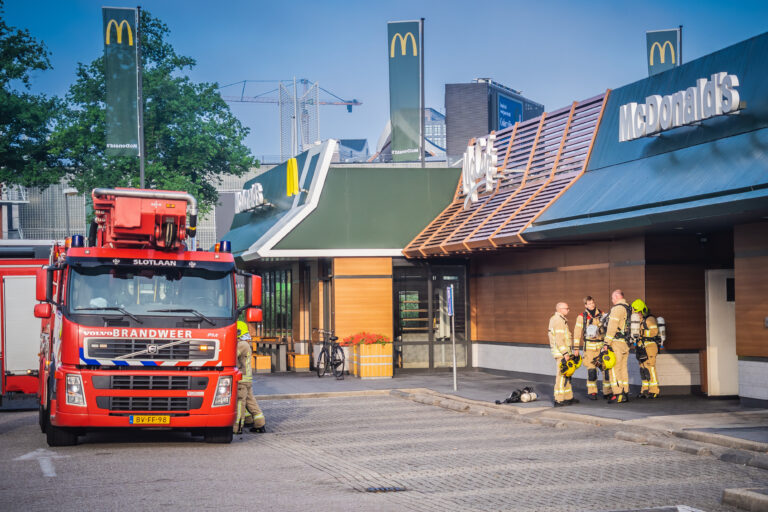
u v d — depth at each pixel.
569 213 19.34
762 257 16.03
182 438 14.90
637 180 18.03
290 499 9.23
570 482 10.12
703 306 19.22
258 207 33.09
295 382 25.42
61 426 13.01
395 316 27.33
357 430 15.61
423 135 30.17
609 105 21.09
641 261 19.02
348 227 26.86
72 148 46.72
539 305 23.33
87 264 13.28
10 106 43.56
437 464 11.64
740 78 16.45
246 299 14.06
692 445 12.20
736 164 15.33
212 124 49.53
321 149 27.44
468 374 26.36
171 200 13.48
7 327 19.88
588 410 16.48
